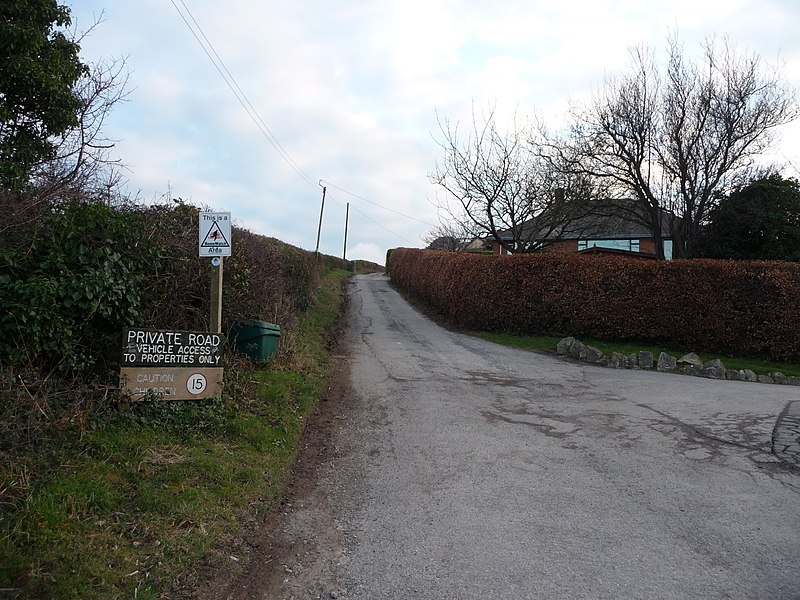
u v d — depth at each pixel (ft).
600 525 17.29
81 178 27.66
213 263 23.75
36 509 12.77
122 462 16.61
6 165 27.48
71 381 18.78
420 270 93.76
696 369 43.86
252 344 31.17
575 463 22.76
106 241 20.04
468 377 39.17
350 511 18.11
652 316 53.16
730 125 66.44
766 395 35.55
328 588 13.62
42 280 17.83
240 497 17.17
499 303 61.26
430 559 15.07
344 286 117.50
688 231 70.13
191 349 21.44
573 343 49.98
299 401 28.07
